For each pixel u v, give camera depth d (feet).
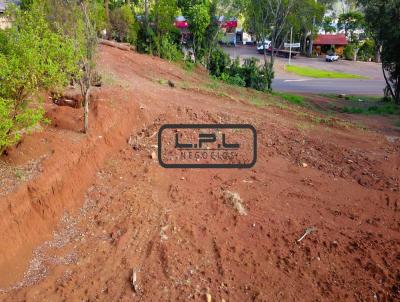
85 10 23.25
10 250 16.14
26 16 21.18
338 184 26.45
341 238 20.35
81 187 21.40
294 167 28.14
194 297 15.88
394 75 70.95
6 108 17.06
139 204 20.84
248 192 23.70
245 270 17.63
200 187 23.63
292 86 96.37
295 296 16.58
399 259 19.13
